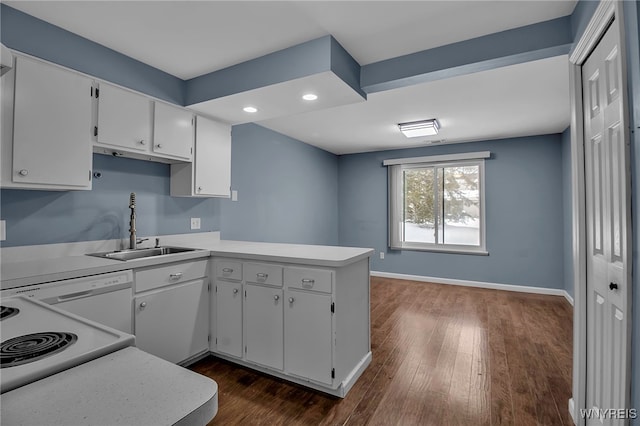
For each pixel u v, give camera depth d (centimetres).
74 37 193
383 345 266
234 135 354
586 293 160
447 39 200
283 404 183
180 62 229
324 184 539
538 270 436
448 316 340
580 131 163
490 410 178
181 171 267
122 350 69
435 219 509
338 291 188
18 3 165
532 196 439
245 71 227
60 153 179
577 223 163
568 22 173
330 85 215
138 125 219
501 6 168
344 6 169
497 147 460
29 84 167
